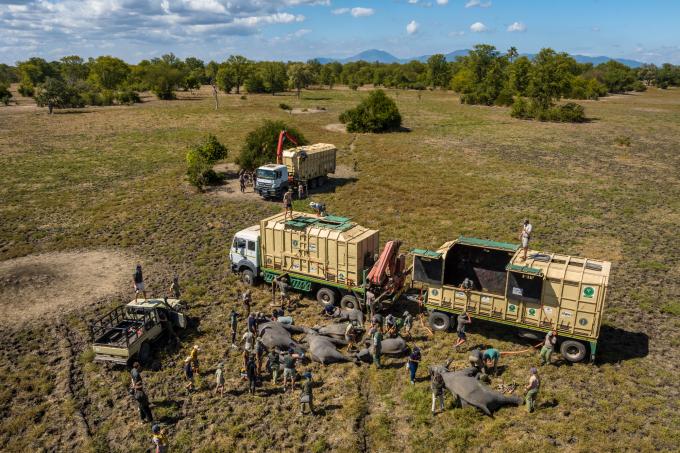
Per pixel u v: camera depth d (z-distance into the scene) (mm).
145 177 47500
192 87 151500
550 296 17859
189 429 15141
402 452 14078
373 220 34469
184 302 22000
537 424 14930
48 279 25734
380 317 19750
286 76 161500
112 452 14305
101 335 18250
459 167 50844
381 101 73812
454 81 154000
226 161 54062
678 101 132000
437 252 19969
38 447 14555
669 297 23062
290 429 15055
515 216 35125
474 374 17000
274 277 23859
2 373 17922
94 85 143500
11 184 44906
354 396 16469
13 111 100375
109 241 31281
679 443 13898
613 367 17750
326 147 44500
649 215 35625
